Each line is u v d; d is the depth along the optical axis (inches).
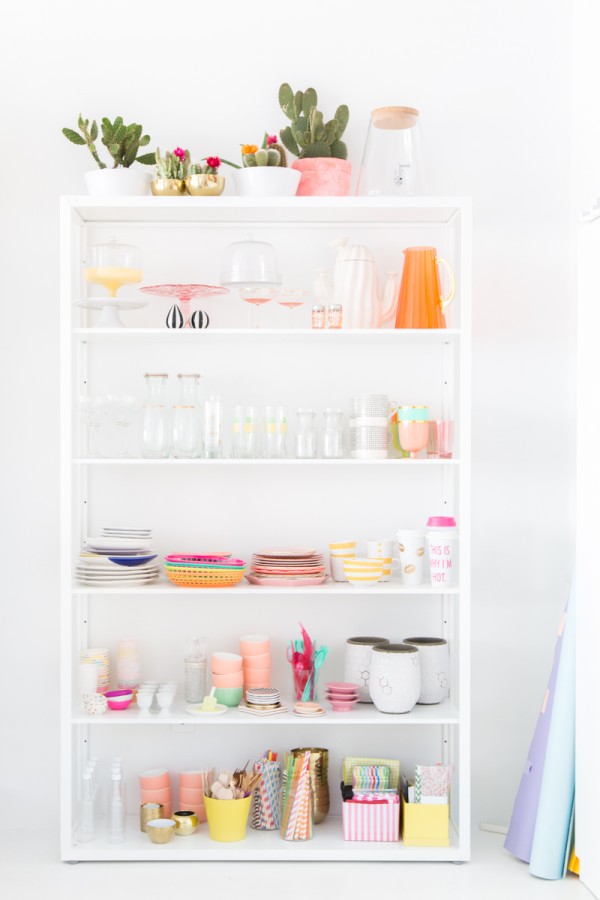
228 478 126.6
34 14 126.1
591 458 104.6
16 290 125.6
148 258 126.6
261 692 116.5
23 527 125.3
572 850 111.2
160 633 126.1
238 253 116.7
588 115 121.6
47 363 125.7
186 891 104.3
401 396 127.0
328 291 122.4
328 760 124.7
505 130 127.4
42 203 125.8
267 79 127.0
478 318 127.0
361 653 120.8
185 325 120.1
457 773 121.1
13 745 125.0
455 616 124.0
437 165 127.3
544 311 127.3
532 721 126.7
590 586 104.4
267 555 118.5
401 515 127.0
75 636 122.0
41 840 120.6
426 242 127.2
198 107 126.9
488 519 126.9
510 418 126.9
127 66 126.6
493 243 127.3
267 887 105.4
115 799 115.2
